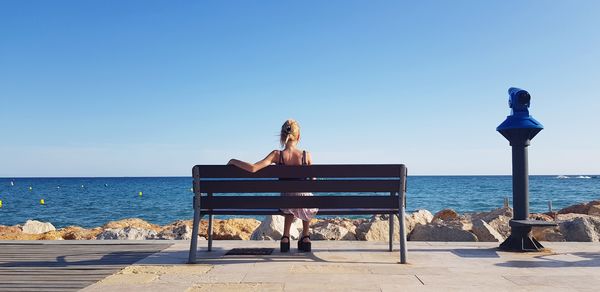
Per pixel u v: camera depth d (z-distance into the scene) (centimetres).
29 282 392
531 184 10175
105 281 395
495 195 5678
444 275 415
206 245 603
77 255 527
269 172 479
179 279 401
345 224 982
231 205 485
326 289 364
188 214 3353
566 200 4506
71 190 8581
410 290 361
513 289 364
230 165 476
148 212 3553
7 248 579
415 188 8075
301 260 491
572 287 370
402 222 481
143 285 379
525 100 568
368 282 388
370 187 482
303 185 481
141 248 577
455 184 10344
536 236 747
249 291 359
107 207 4109
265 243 625
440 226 740
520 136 562
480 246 592
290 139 532
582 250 558
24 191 8200
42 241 632
